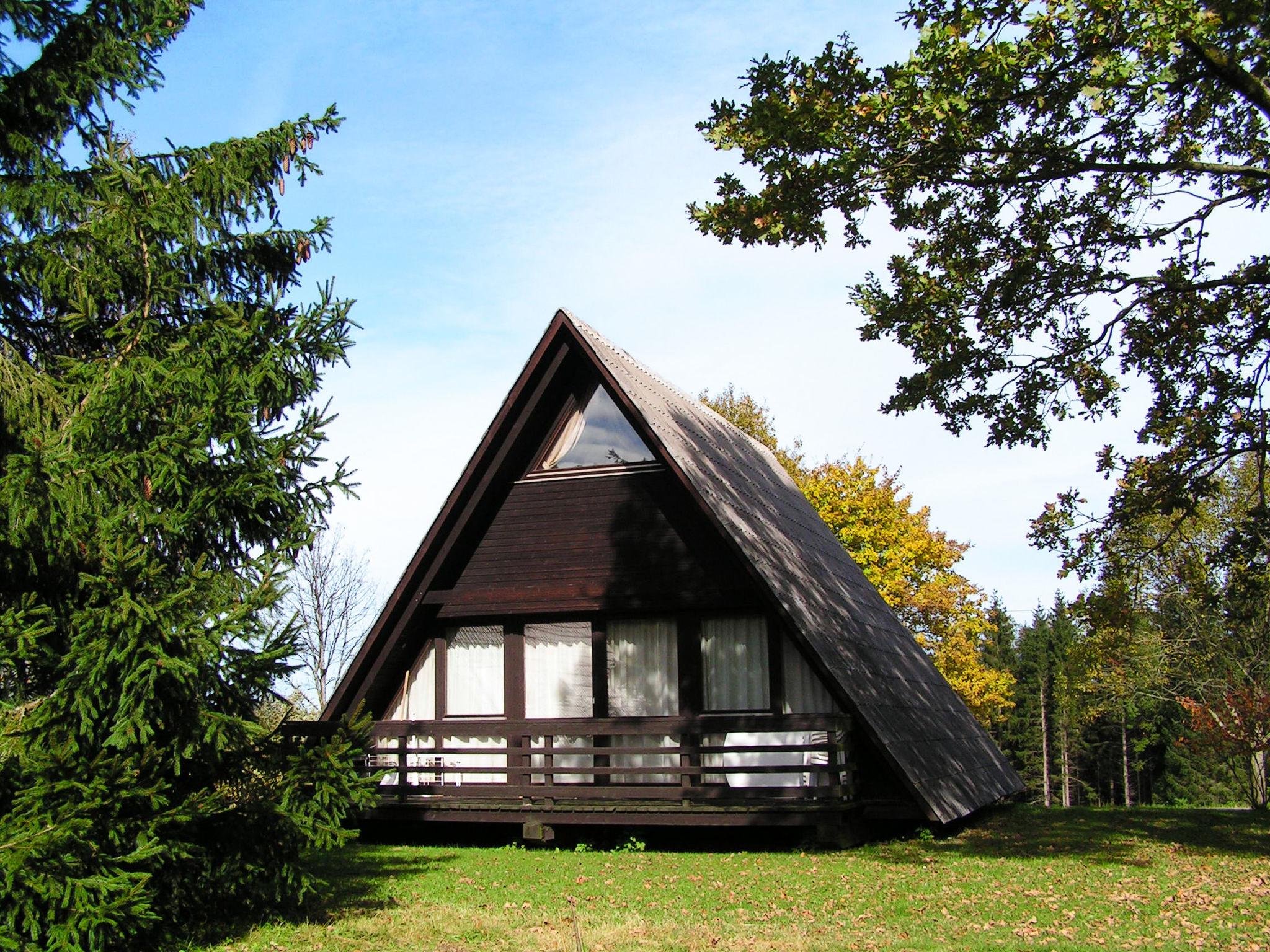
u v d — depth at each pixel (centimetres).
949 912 1143
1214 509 2853
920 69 1344
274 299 1252
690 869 1448
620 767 1756
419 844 1789
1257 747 3238
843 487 4475
